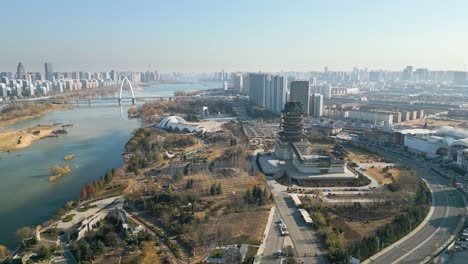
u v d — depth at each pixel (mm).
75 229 158875
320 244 144875
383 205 179875
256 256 134250
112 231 156125
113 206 186375
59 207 191750
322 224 160375
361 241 140125
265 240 148000
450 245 141875
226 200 190000
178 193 192500
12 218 178625
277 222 165000
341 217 169500
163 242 147875
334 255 131375
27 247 145250
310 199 191125
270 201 188875
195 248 141750
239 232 154500
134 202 189375
